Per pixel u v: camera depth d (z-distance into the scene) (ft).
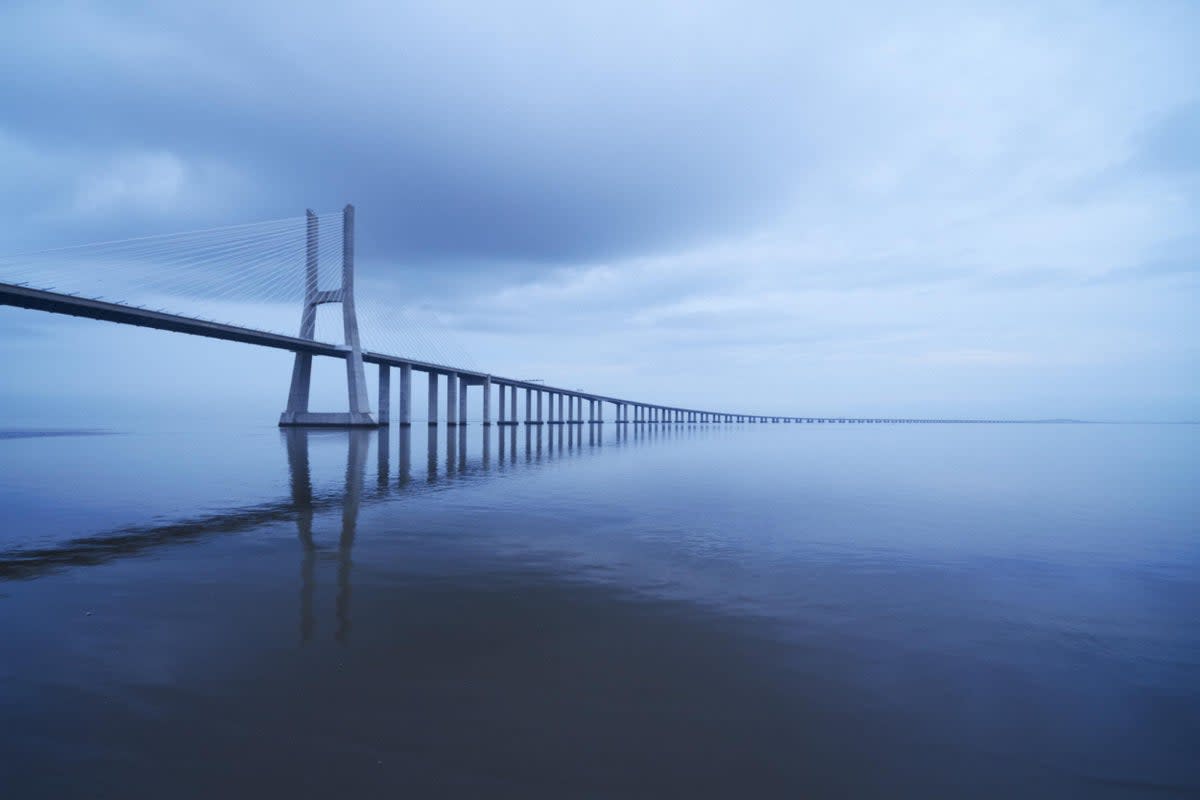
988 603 31.17
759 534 48.67
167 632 25.85
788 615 28.84
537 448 172.55
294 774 16.16
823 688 21.26
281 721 18.70
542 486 80.64
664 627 27.02
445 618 27.91
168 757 16.81
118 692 20.44
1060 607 30.60
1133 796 15.65
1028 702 20.48
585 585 33.55
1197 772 16.70
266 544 43.24
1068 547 44.91
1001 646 25.31
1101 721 19.33
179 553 40.34
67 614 28.07
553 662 23.13
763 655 24.00
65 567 36.58
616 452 160.04
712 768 16.60
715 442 236.63
